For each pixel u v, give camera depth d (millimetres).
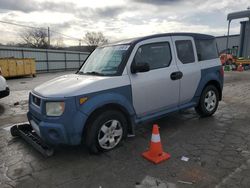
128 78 3842
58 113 3307
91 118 3498
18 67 19828
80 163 3410
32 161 3516
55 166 3350
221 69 5508
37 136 4074
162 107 4410
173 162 3342
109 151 3740
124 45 4164
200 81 4992
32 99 3910
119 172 3133
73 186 2854
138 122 4062
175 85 4496
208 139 4168
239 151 3641
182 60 4707
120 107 3766
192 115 5676
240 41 26312
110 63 4098
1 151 3887
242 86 10719
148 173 3076
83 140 3549
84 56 34406
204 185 2756
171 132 4570
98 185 2855
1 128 5133
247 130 4598
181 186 2756
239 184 2746
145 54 4160
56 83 3893
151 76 4125
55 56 29781
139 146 3941
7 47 23859
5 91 6895
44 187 2854
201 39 5184
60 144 3461
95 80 3609
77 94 3320
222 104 6914
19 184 2922
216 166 3186
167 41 4516
